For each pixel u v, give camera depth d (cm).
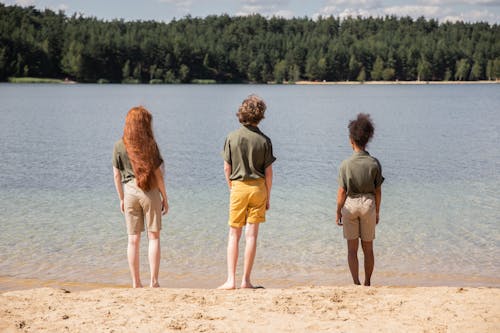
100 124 3531
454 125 3550
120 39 16150
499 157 2050
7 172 1661
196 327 435
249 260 600
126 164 596
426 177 1614
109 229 981
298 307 487
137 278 609
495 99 7669
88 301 509
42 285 690
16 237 925
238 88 13550
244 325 439
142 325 440
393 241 920
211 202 1232
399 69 18238
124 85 14750
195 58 17288
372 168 610
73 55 15125
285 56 18438
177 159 2011
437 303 495
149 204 595
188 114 4647
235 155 590
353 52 18275
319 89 13300
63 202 1216
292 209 1159
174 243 900
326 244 899
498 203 1217
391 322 446
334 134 2983
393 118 4219
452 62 18212
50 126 3366
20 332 427
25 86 12612
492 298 510
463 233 968
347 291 546
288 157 2066
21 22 17838
